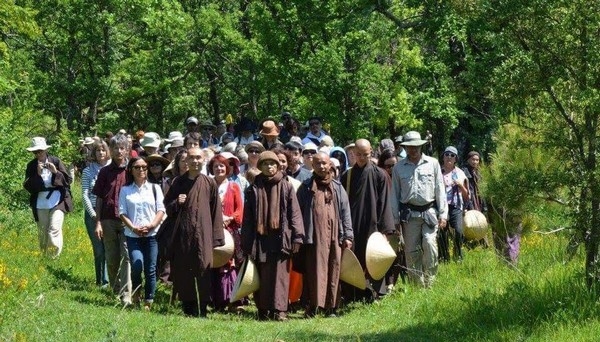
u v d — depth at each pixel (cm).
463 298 1069
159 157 1288
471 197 1556
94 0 3153
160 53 3434
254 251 1212
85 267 1477
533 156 1081
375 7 2641
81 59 3241
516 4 981
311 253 1238
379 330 1070
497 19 1002
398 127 3064
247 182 1359
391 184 1327
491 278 1204
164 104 3903
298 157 1392
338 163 1413
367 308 1241
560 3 970
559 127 1011
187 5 3675
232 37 3391
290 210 1220
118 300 1173
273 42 2989
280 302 1203
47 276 1263
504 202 1048
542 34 988
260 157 1228
